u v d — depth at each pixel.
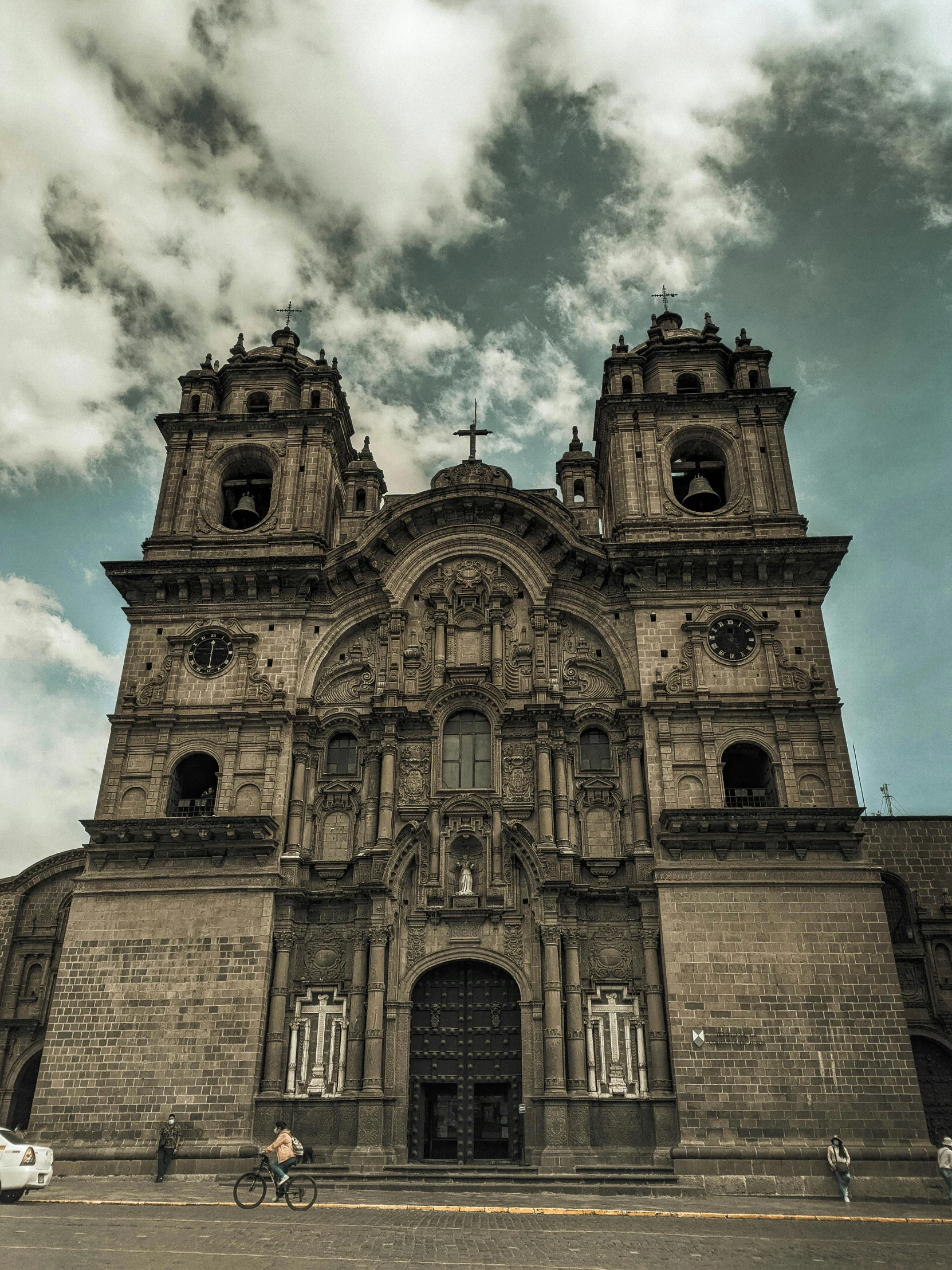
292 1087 31.52
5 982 40.09
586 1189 27.39
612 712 36.44
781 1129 29.17
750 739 35.12
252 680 37.22
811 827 32.44
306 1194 26.25
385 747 35.81
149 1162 29.86
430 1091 32.09
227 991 31.98
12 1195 24.19
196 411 44.16
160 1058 31.23
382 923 32.84
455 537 39.56
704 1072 29.97
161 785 35.53
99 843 33.97
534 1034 31.64
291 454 42.44
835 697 35.34
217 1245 18.33
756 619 36.84
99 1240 18.64
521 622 38.31
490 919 33.28
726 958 31.33
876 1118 29.20
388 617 38.34
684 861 32.81
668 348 44.06
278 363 45.12
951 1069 34.66
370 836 34.84
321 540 40.06
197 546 40.44
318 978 32.97
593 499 42.91
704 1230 21.66
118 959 32.62
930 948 35.91
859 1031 30.25
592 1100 30.75
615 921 33.28
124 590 39.12
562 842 34.19
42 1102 30.86
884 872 37.03
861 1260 18.22
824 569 37.56
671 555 37.50
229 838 33.62
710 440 41.91
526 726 36.28
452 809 34.81
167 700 37.03
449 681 37.00
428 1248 18.61
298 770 35.84
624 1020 31.97
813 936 31.47
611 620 38.06
